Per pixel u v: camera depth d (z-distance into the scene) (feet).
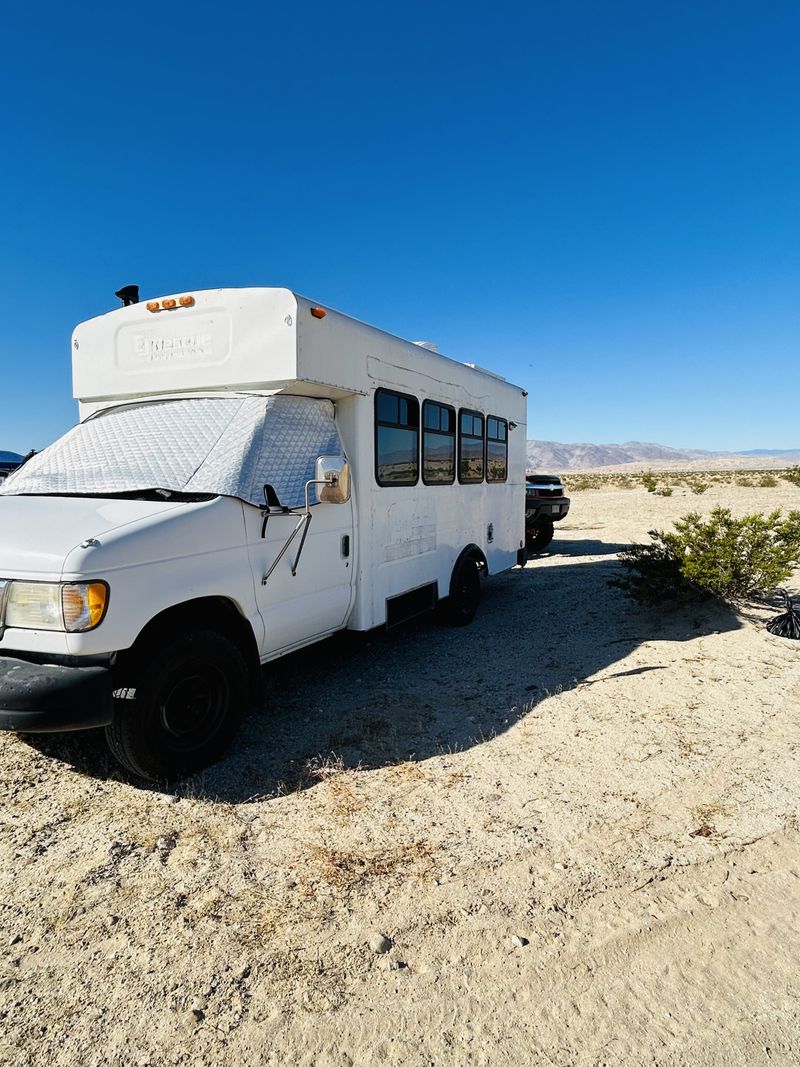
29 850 10.66
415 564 21.11
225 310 15.83
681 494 105.40
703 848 10.74
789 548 24.02
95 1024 7.52
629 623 24.35
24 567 11.23
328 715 16.19
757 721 15.42
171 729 12.59
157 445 15.03
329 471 14.51
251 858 10.56
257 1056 7.15
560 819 11.57
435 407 22.15
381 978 8.18
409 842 10.95
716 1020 7.59
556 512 44.11
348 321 17.07
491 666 19.94
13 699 10.56
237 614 14.07
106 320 17.38
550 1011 7.72
